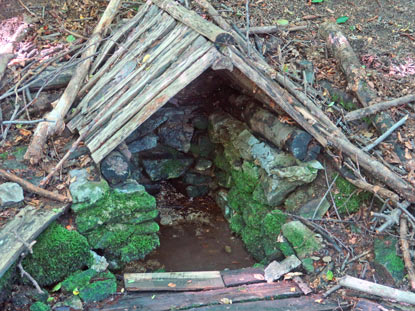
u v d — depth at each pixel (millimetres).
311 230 1856
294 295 1638
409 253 1636
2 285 1474
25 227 1590
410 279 1587
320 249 1784
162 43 1909
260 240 2033
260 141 2125
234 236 2246
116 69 1981
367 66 2184
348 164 1897
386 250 1697
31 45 2201
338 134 1926
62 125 1926
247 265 2045
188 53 1781
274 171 1953
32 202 1700
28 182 1722
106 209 1767
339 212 1903
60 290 1624
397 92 2064
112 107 1867
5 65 2080
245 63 1803
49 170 1819
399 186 1750
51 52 2176
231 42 1725
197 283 1702
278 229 1924
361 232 1817
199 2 2059
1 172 1717
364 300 1567
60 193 1752
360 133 2000
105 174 1809
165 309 1554
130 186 1847
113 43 2109
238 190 2246
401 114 1987
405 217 1725
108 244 1781
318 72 2184
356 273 1690
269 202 1987
